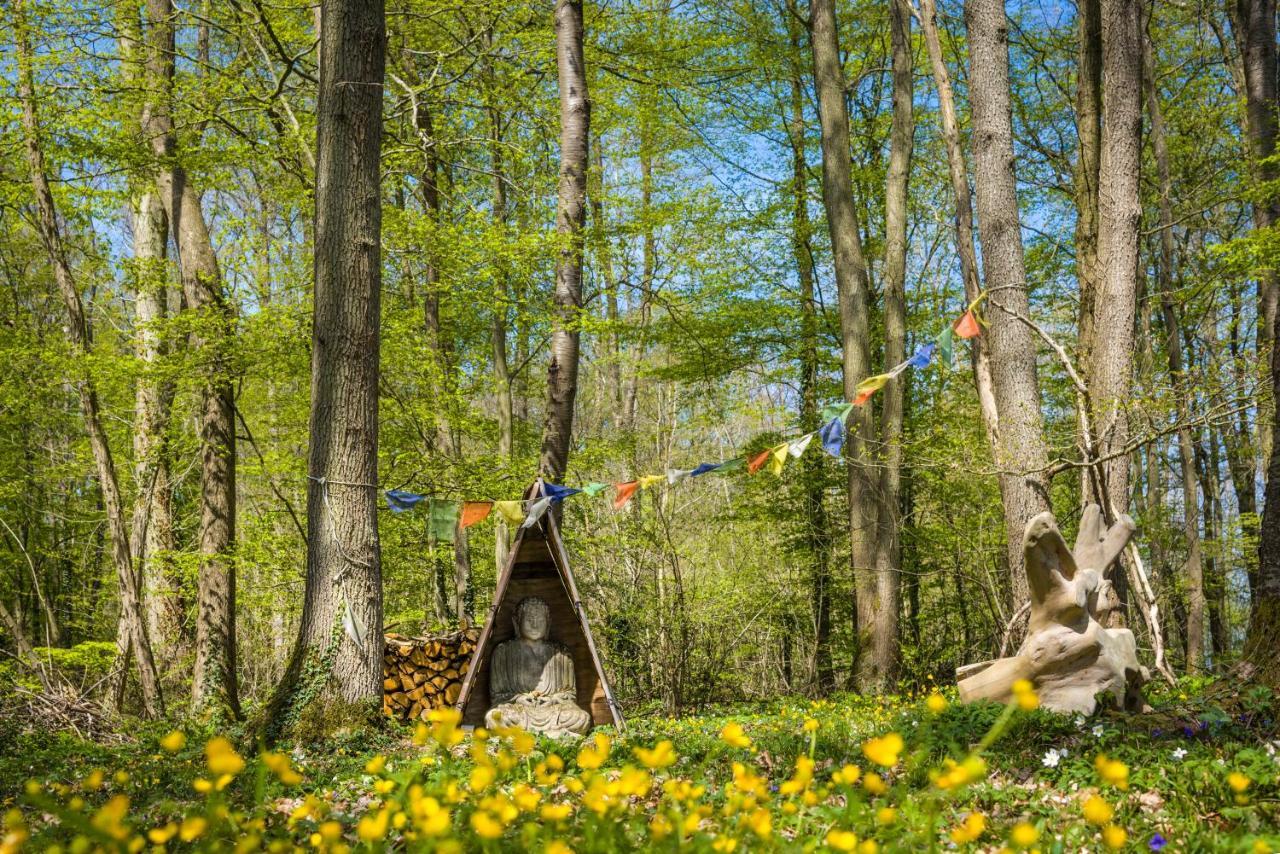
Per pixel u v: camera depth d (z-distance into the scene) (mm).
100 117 14828
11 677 13914
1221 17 23938
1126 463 12219
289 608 18125
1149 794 5027
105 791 6918
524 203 19016
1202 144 23516
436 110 18156
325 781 7098
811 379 22141
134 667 16922
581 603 10391
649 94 20125
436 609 20297
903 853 2939
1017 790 5316
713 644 16391
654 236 20156
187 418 17656
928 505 20969
